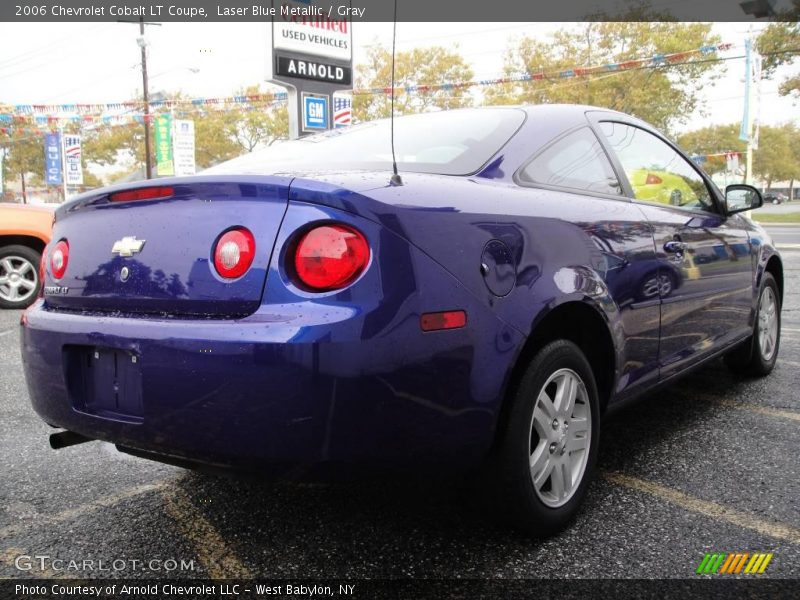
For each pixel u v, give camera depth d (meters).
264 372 1.58
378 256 1.64
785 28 26.98
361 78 33.78
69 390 1.98
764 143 71.19
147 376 1.74
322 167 2.26
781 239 18.69
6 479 2.69
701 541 2.08
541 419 2.07
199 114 35.03
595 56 32.25
